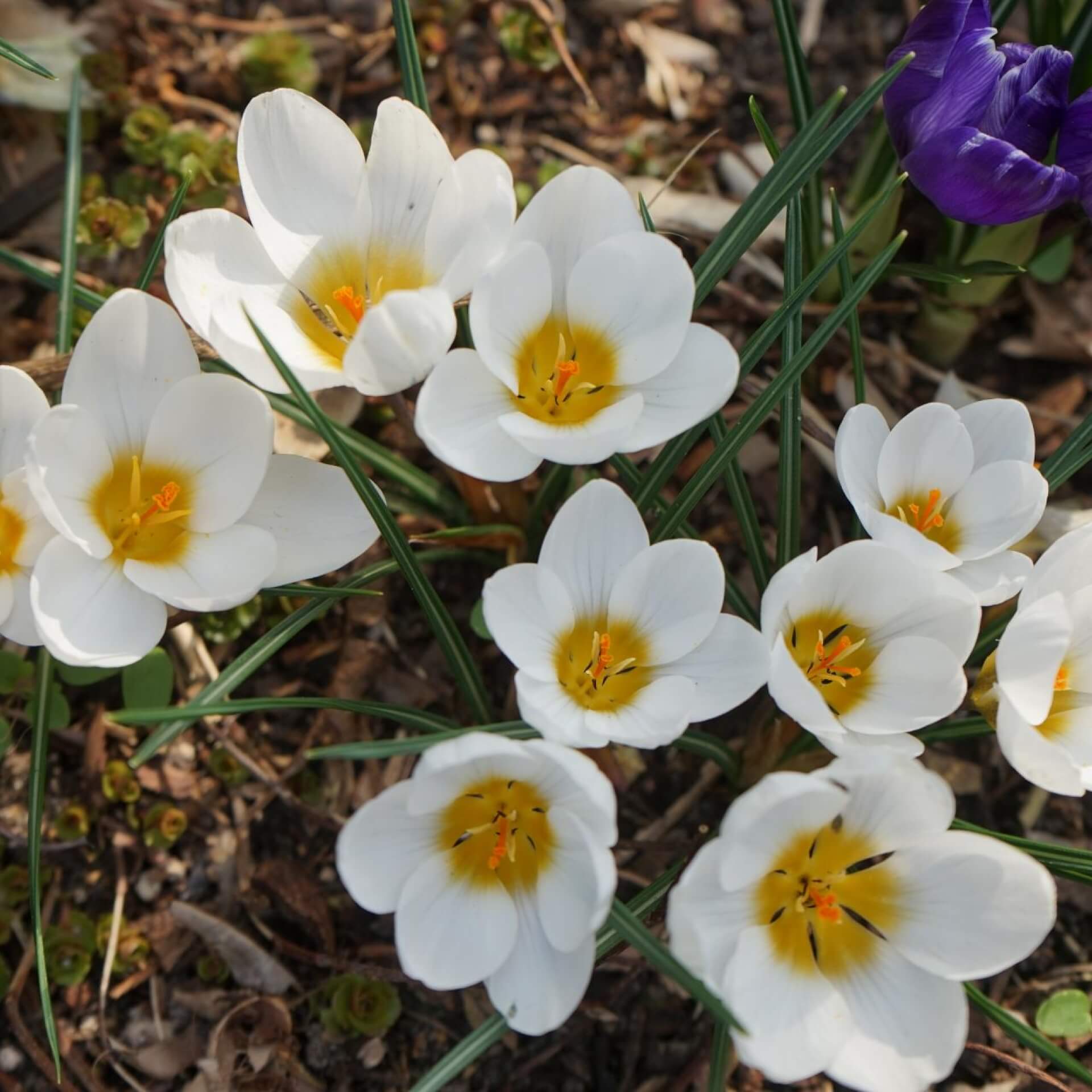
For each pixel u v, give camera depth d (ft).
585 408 1.22
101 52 1.64
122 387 1.22
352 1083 1.38
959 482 1.26
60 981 1.39
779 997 1.16
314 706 1.29
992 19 1.49
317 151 1.23
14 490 1.21
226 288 1.20
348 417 1.52
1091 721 1.23
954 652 1.20
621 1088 1.38
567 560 1.19
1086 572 1.21
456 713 1.47
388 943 1.41
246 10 1.70
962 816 1.48
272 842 1.44
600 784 1.09
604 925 1.21
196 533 1.23
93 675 1.42
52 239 1.60
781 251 1.62
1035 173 1.30
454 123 1.69
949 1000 1.16
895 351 1.61
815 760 1.35
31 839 1.26
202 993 1.40
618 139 1.70
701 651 1.19
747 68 1.73
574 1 1.73
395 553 1.24
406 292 1.12
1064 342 1.61
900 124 1.37
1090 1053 1.41
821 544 1.55
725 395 1.19
